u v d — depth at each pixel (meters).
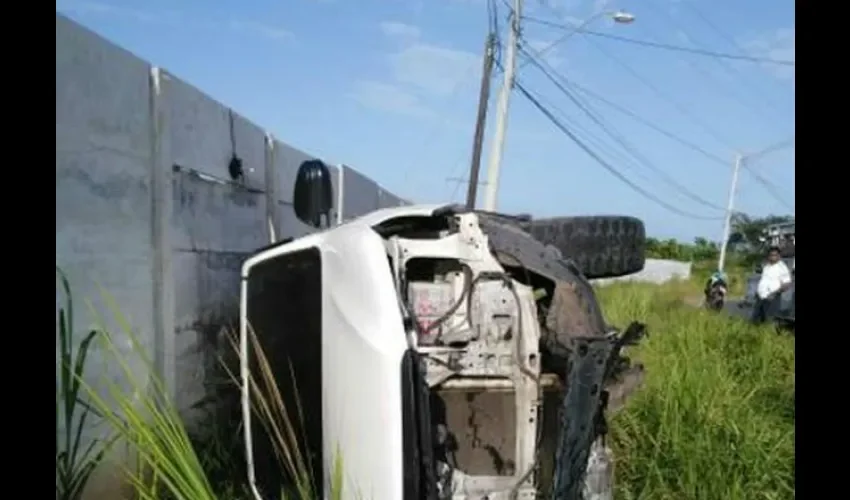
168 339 5.41
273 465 4.11
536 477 3.90
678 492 5.30
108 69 4.75
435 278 4.04
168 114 5.47
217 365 6.39
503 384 3.87
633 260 5.15
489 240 4.06
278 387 3.98
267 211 7.81
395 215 3.98
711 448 5.44
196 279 6.00
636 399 6.04
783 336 11.24
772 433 5.89
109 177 4.75
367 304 3.52
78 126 4.43
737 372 8.78
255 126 7.43
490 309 3.90
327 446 3.56
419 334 3.84
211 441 5.21
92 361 4.46
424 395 3.43
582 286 4.12
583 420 3.66
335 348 3.59
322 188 4.60
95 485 4.31
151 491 3.76
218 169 6.45
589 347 3.70
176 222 5.65
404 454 3.34
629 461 5.53
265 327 4.03
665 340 9.04
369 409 3.41
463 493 3.82
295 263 3.96
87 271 4.49
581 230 4.99
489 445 3.88
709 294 19.47
